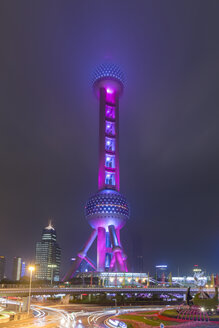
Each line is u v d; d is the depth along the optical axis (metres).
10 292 108.44
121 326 53.06
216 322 57.16
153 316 69.56
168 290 153.25
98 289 137.62
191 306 69.88
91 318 68.19
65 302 126.44
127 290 144.50
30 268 79.31
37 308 99.69
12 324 57.41
